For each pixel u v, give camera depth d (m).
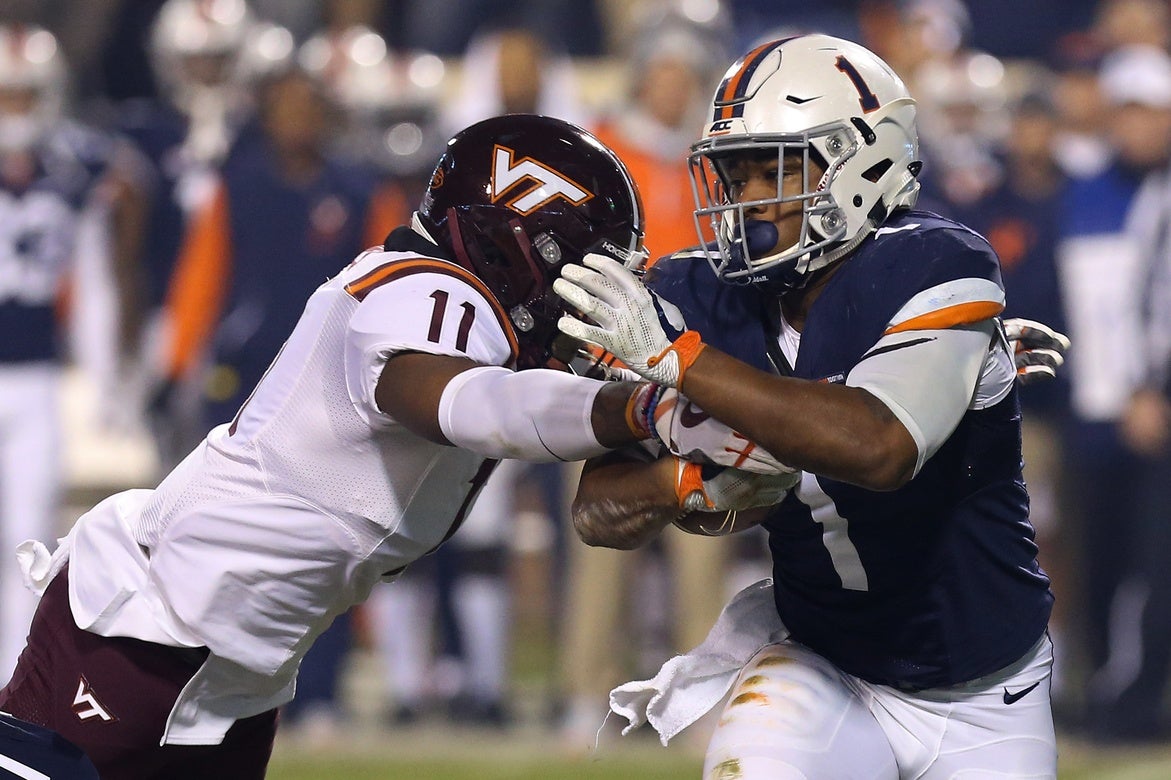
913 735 10.30
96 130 23.95
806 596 10.33
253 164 22.30
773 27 30.75
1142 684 22.81
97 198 22.86
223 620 9.93
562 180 9.64
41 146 22.22
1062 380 23.48
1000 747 10.19
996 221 23.47
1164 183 23.31
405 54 29.80
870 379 8.91
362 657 26.56
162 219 24.25
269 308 22.23
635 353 8.67
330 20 31.30
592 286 8.67
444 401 8.85
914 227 9.73
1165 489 22.92
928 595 9.97
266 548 9.82
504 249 9.63
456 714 23.12
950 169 23.92
